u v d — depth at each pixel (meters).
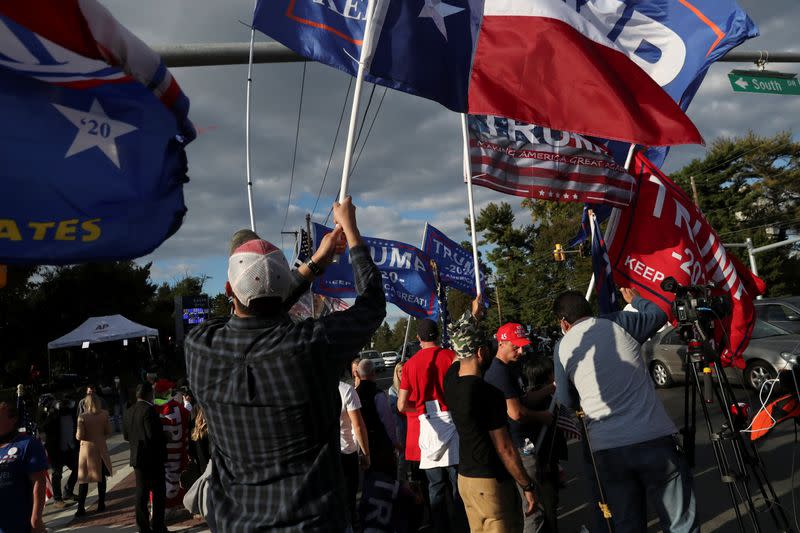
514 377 4.60
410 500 4.34
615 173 4.88
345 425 5.88
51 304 40.81
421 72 3.40
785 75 9.11
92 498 10.09
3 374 37.75
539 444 4.47
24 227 2.07
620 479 3.35
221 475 1.84
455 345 3.75
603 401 3.37
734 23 4.86
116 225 2.22
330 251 2.16
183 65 4.72
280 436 1.77
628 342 3.45
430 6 3.46
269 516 1.73
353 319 1.92
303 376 1.77
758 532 3.31
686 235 4.50
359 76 2.65
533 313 52.81
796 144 47.56
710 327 3.59
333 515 1.77
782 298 11.66
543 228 55.25
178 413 8.08
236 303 1.90
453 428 5.16
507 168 4.98
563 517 5.78
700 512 5.38
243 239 2.22
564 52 4.14
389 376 39.41
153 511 6.80
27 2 2.05
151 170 2.31
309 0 3.63
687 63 4.94
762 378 10.52
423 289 9.06
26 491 4.13
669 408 10.65
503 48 4.16
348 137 2.57
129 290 44.81
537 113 4.09
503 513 3.62
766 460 6.64
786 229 46.72
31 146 2.11
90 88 2.22
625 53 4.72
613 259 4.74
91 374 38.78
